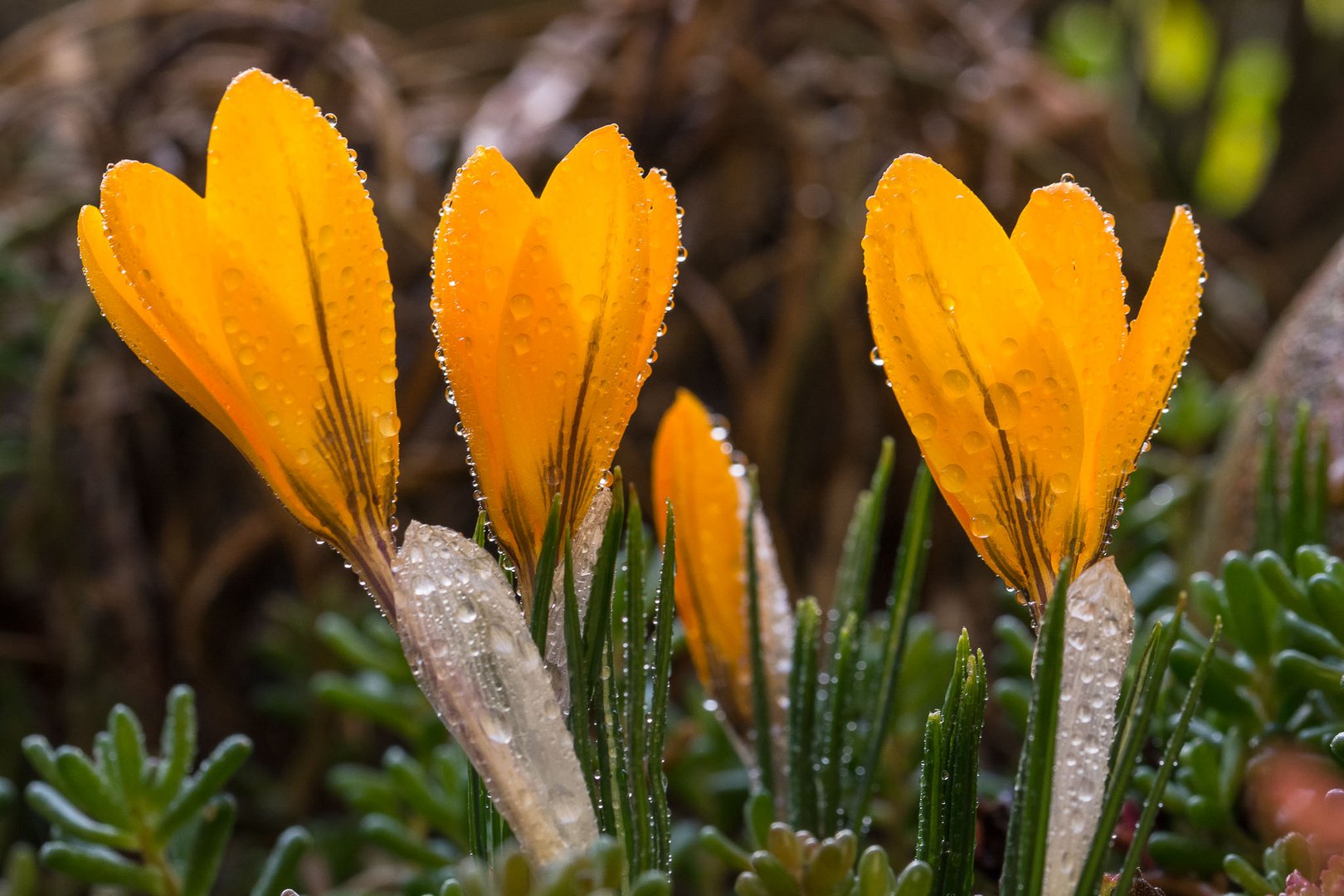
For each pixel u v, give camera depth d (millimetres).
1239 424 472
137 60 654
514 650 293
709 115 650
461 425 299
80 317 607
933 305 289
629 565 305
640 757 303
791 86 674
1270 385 445
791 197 664
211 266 288
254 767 621
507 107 664
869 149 648
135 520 635
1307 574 345
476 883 284
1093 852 292
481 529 302
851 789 341
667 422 332
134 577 620
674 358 652
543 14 736
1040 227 291
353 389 293
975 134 657
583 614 300
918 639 424
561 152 642
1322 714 348
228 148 288
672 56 643
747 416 616
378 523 296
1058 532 292
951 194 289
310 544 606
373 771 600
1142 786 346
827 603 603
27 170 754
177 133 648
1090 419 292
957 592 616
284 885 357
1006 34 833
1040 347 288
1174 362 295
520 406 292
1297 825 333
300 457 292
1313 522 363
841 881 295
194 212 288
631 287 292
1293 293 855
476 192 291
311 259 290
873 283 291
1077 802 292
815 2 669
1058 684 289
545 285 290
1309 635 345
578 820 291
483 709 292
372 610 585
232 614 646
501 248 292
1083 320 290
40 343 655
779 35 694
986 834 342
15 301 672
